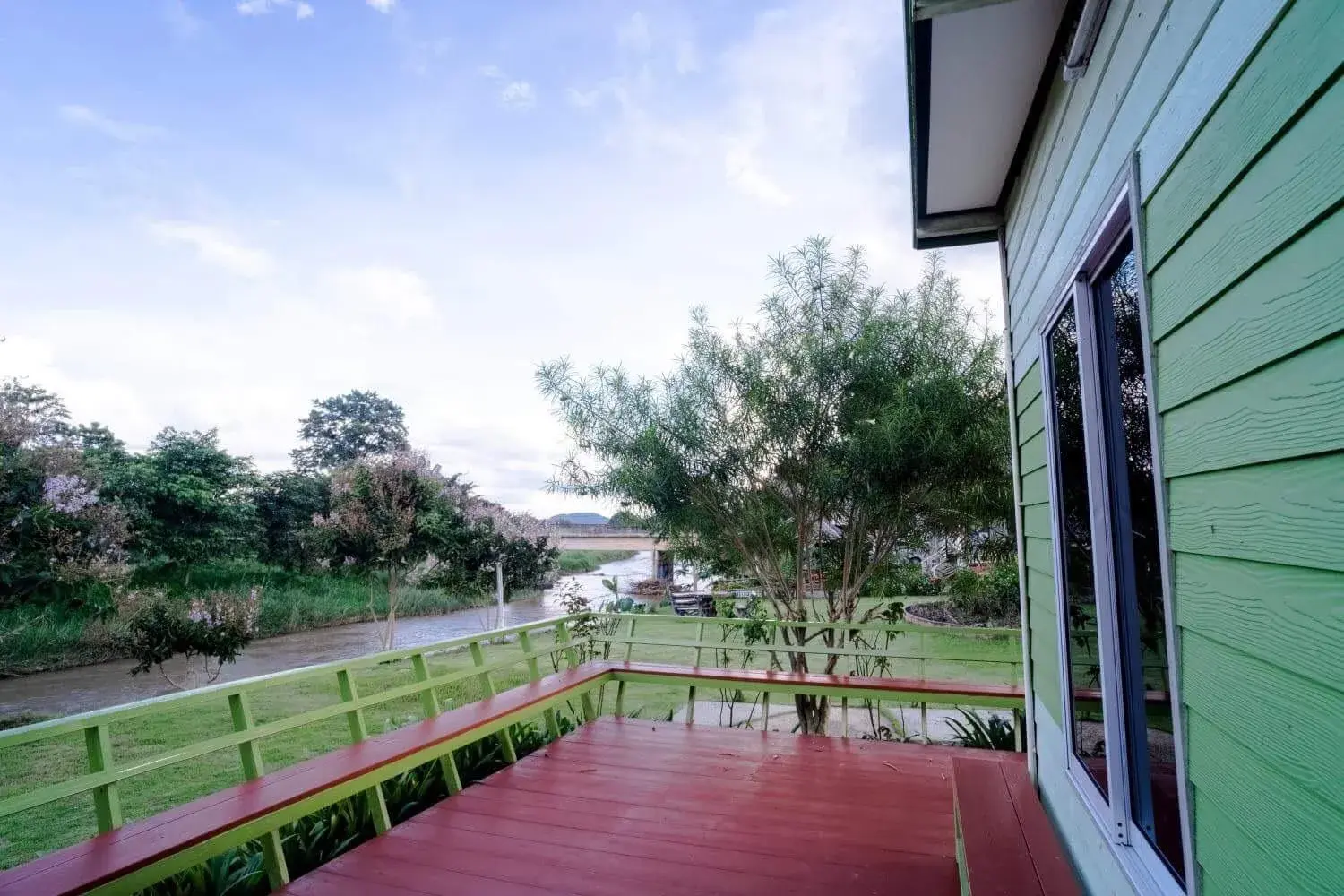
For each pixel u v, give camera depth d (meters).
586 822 3.29
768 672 4.86
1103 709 1.63
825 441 4.83
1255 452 0.83
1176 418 1.08
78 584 11.25
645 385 5.20
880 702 5.37
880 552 5.20
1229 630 0.91
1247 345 0.84
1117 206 1.35
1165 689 1.45
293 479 19.48
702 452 5.00
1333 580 0.69
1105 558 1.65
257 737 2.83
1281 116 0.75
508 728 4.25
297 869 3.12
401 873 2.79
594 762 4.13
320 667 3.19
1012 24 1.82
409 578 12.45
